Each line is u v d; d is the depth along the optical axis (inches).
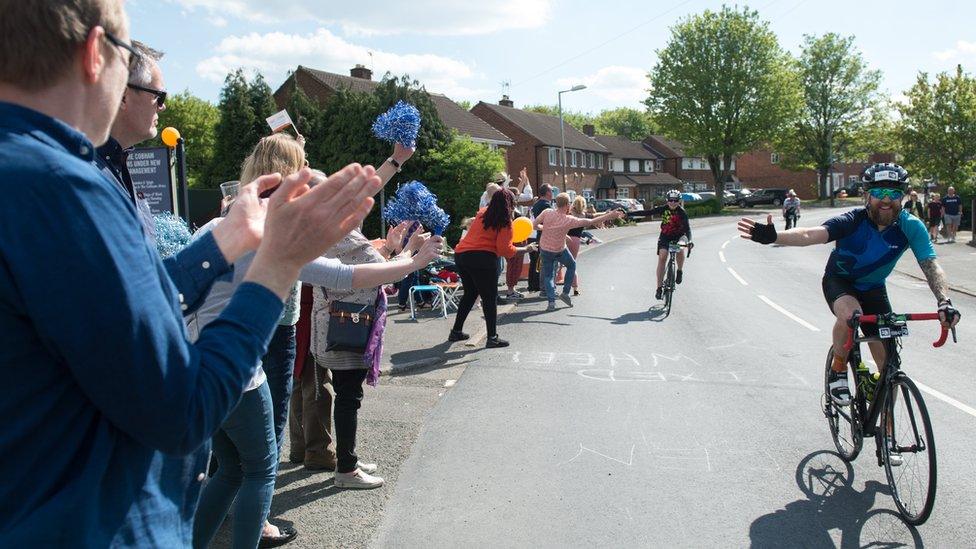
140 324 42.1
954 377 273.6
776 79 2210.9
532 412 226.1
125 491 46.3
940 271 164.1
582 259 792.3
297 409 181.8
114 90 49.6
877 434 166.4
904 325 156.3
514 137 2118.6
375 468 176.9
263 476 114.2
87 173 43.1
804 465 181.6
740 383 261.9
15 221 39.9
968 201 1187.9
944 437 203.3
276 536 139.4
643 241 1076.5
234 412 108.3
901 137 1312.7
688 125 2263.8
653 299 484.7
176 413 43.5
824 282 183.2
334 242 52.2
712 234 1266.0
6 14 43.2
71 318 40.1
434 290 415.5
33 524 41.8
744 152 2316.7
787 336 353.7
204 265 63.7
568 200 435.2
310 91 1453.0
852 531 145.3
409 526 147.6
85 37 45.9
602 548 138.6
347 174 51.3
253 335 49.8
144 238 46.6
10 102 44.6
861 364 177.2
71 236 40.6
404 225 150.9
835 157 2647.6
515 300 475.5
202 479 57.2
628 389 253.1
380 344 160.6
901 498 152.3
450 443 197.6
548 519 151.1
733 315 419.2
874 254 171.0
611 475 175.2
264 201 69.6
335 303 155.9
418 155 963.3
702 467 180.2
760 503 159.2
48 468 42.8
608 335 354.0
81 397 43.8
